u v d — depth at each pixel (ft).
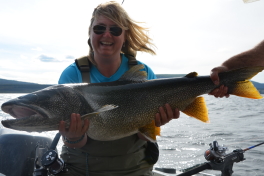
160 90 3.26
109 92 3.11
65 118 2.84
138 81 3.27
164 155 8.20
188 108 3.46
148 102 3.20
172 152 8.59
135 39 3.66
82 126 2.87
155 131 3.24
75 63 3.46
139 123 3.19
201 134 12.13
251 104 42.39
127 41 3.67
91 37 3.32
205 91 3.42
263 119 18.24
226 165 3.20
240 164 6.59
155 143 3.35
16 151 3.35
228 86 3.40
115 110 3.06
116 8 3.24
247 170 6.11
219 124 15.83
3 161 3.26
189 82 3.37
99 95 3.06
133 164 3.22
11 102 2.65
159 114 3.26
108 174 3.15
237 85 3.39
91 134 3.02
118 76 3.48
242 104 42.37
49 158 2.85
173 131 13.21
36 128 2.78
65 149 3.40
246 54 3.43
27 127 2.72
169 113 3.27
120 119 3.09
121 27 3.25
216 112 25.38
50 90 2.87
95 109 3.00
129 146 3.20
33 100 2.73
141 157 3.32
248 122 16.55
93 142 3.16
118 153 3.17
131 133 3.16
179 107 3.39
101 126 3.02
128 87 3.19
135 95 3.17
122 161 3.17
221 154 3.19
